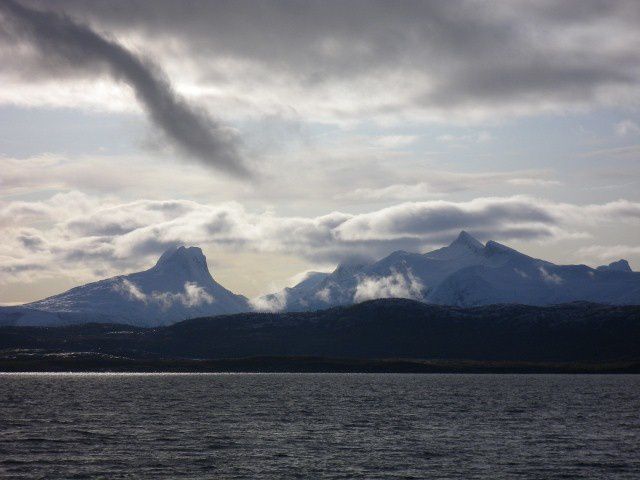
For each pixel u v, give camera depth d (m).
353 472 148.25
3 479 140.75
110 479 141.38
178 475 144.75
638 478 146.25
